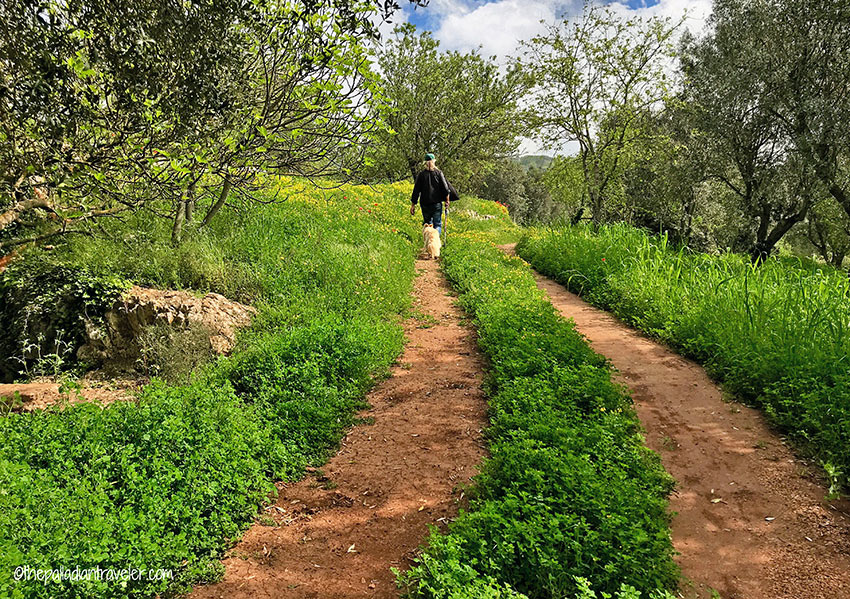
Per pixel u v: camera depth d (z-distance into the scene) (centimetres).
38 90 414
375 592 330
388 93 2658
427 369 671
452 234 1681
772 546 359
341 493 434
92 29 425
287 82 645
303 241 993
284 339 646
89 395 610
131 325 688
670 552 339
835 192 1598
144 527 347
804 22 1521
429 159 1287
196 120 524
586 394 516
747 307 670
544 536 321
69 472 385
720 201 1956
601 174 1841
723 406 546
